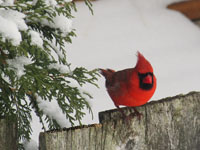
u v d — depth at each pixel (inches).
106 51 436.8
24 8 198.4
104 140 198.1
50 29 220.2
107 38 451.8
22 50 184.4
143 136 209.2
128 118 206.4
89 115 345.7
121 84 235.0
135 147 206.7
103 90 380.5
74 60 417.7
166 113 215.5
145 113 210.8
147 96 231.6
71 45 436.5
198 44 466.6
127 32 461.7
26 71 193.5
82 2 478.0
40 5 211.3
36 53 208.7
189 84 407.2
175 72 421.1
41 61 213.3
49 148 185.0
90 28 458.0
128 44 448.1
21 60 196.5
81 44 440.1
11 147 195.2
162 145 213.8
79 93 205.0
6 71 191.8
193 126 222.4
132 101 234.8
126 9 488.1
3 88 200.7
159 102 217.5
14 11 196.7
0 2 203.2
